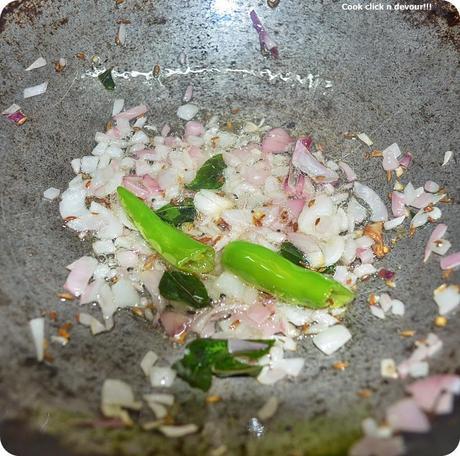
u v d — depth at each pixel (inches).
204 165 7.2
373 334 5.9
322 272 6.4
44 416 4.8
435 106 7.0
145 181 7.0
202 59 7.9
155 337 6.0
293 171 7.1
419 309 5.8
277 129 7.7
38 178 6.8
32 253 6.3
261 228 6.6
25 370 5.1
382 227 6.7
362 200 7.0
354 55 7.6
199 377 5.6
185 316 6.1
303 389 5.6
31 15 7.2
